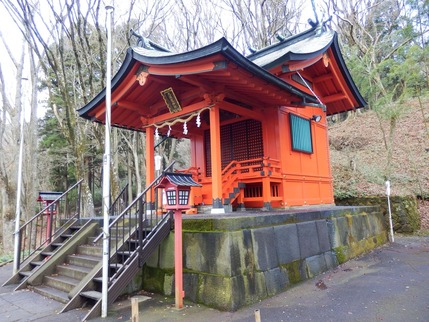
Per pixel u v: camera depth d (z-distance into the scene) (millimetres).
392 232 8695
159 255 4965
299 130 8617
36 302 4648
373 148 14234
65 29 9398
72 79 13812
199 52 4836
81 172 10164
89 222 6730
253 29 17062
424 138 13492
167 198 4230
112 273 4512
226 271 3988
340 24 21266
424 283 4832
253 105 7527
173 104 6715
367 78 12812
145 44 7520
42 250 6438
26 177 14969
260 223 4707
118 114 7848
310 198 8672
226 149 8961
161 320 3643
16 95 13156
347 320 3516
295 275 5043
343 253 6527
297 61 7234
